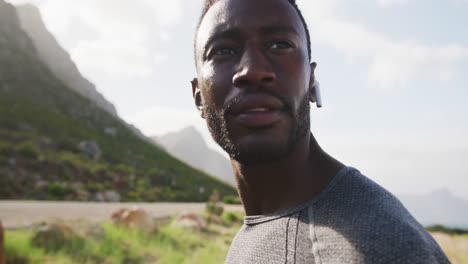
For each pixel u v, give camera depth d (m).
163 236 12.86
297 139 1.00
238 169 1.14
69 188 32.03
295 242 0.93
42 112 67.25
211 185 61.78
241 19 1.03
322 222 0.90
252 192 1.12
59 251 9.40
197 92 1.39
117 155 58.12
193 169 71.88
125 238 11.49
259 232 1.06
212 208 21.64
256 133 0.96
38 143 47.78
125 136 77.25
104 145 62.00
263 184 1.08
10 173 33.06
